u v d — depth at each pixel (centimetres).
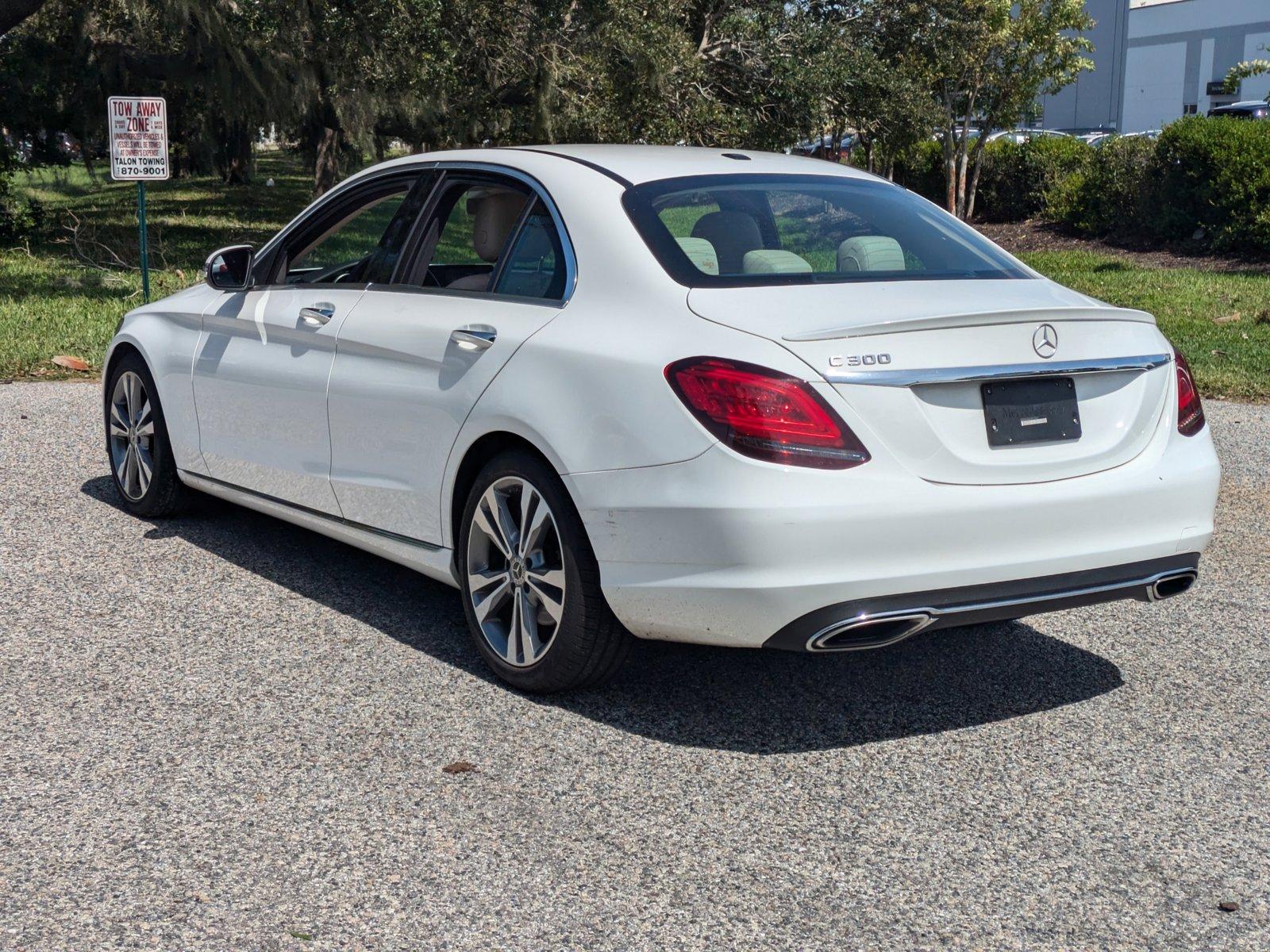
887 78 2411
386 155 2623
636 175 404
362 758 344
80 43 1931
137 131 1181
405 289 439
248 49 1845
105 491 635
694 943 261
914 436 329
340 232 484
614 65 1984
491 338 388
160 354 552
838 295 355
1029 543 341
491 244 423
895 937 265
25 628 439
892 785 336
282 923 264
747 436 321
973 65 2545
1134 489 356
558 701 387
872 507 321
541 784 331
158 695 384
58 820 306
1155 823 318
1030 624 475
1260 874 294
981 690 405
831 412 322
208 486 537
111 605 464
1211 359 1105
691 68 2058
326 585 495
